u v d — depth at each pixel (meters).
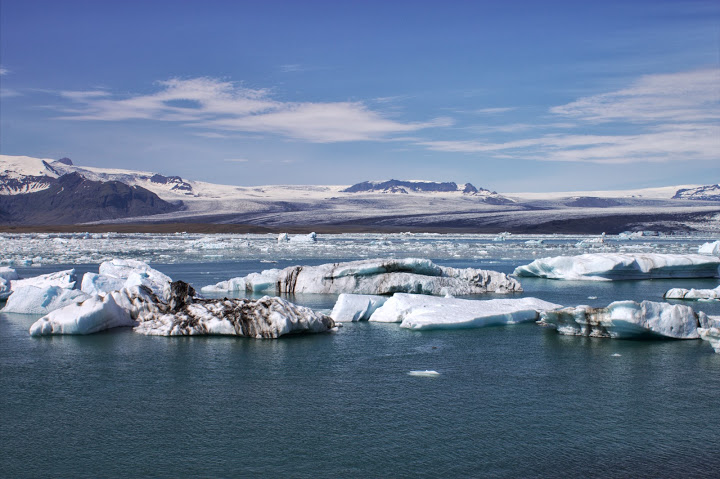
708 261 37.56
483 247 87.19
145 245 85.12
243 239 117.81
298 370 15.48
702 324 19.55
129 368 15.64
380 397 13.41
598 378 14.75
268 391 13.81
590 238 143.88
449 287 29.19
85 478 9.71
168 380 14.63
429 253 69.31
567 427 11.70
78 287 31.81
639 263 37.12
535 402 13.08
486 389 13.95
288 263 51.34
